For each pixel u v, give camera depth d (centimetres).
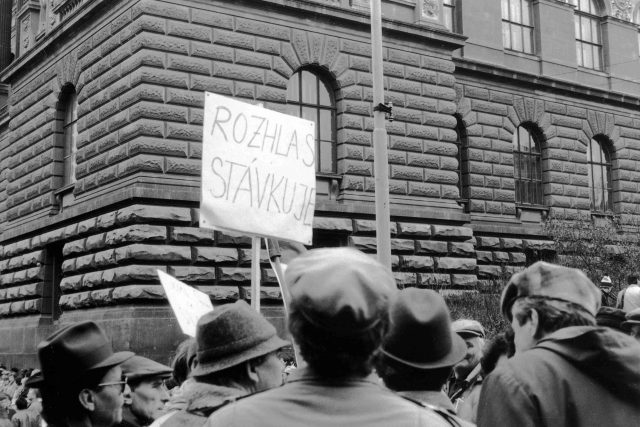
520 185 2769
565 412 300
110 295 1858
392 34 2286
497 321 1967
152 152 1869
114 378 368
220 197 703
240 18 2022
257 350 361
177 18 1938
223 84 1977
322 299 223
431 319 327
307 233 758
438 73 2375
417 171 2281
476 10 2725
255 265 711
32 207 2431
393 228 2194
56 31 2325
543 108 2834
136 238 1817
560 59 2953
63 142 2362
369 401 228
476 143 2628
